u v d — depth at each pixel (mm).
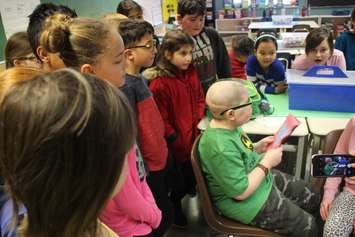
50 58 913
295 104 2004
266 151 1555
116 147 402
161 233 1398
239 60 2592
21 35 1273
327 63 2203
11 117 375
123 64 971
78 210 405
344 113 1911
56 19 981
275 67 2354
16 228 434
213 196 1483
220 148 1336
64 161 372
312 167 1247
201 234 1977
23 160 376
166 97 1774
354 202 1357
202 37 2049
